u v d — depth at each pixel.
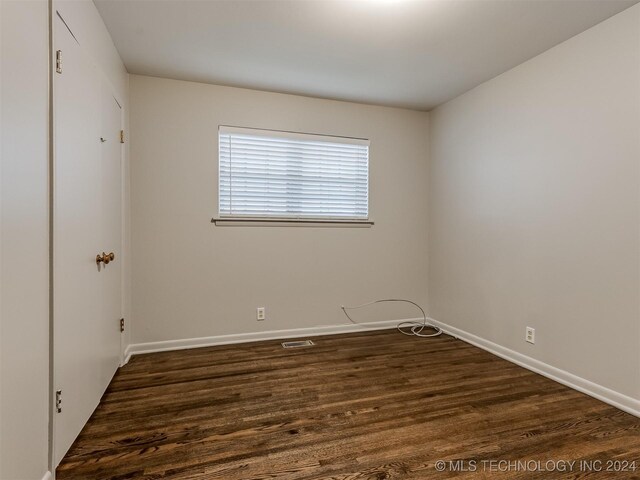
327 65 2.72
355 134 3.54
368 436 1.72
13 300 1.10
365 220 3.59
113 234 2.33
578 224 2.25
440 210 3.63
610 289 2.07
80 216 1.66
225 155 3.15
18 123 1.13
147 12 2.03
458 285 3.38
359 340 3.30
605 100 2.10
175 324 3.02
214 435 1.73
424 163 3.79
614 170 2.05
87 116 1.76
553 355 2.42
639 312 1.93
